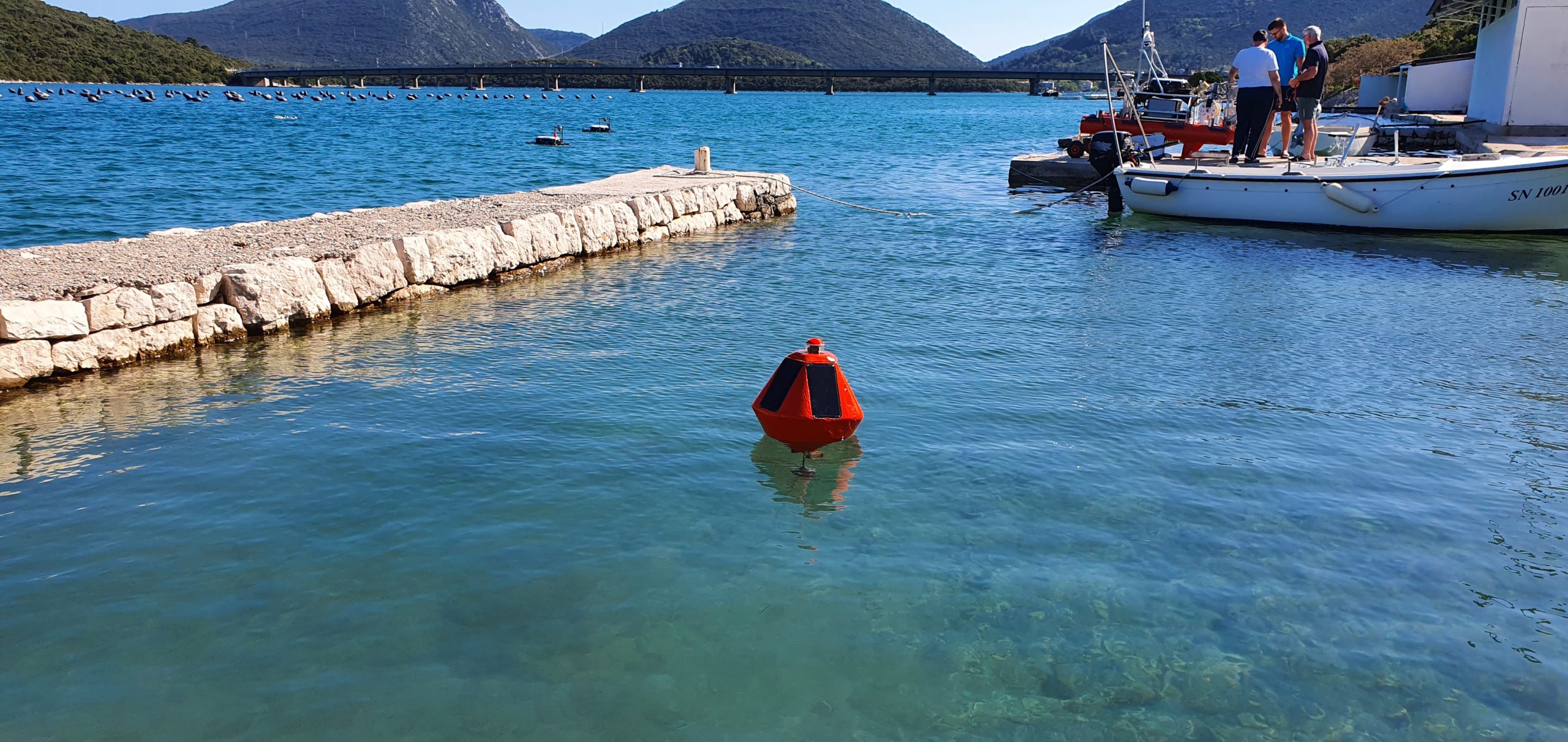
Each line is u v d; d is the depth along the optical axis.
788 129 60.28
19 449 6.11
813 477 5.68
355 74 196.00
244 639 3.91
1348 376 7.82
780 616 4.13
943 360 8.29
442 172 28.36
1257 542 4.85
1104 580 4.47
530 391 7.36
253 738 3.30
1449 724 3.44
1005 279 12.30
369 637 3.93
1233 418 6.76
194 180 24.94
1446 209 15.66
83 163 29.55
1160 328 9.51
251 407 6.98
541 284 11.99
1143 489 5.51
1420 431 6.50
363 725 3.37
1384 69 47.47
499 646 3.88
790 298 11.01
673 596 4.29
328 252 10.25
